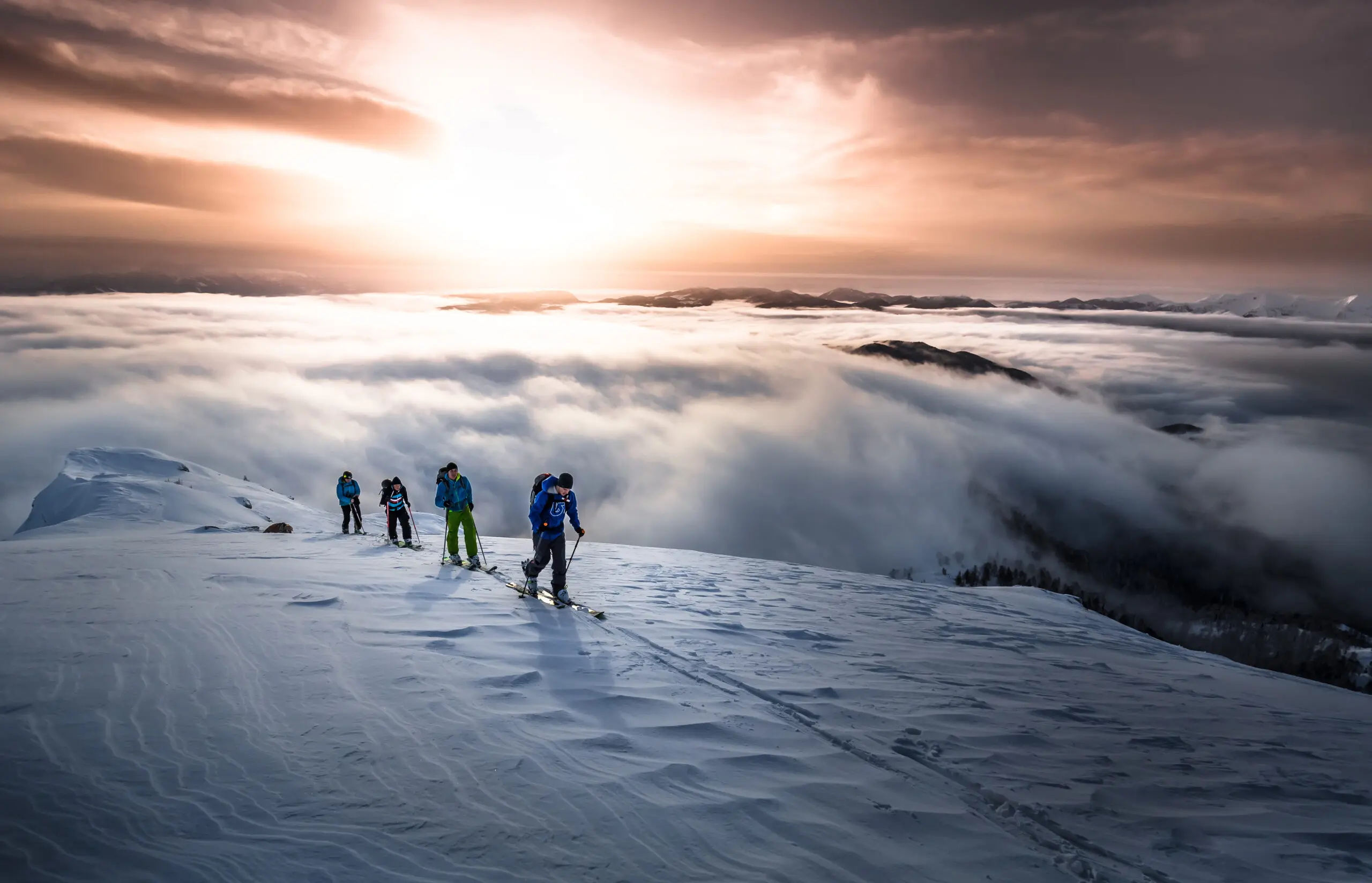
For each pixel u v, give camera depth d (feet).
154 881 12.57
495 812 15.55
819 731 21.61
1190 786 20.54
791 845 15.17
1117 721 26.20
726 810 16.35
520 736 19.39
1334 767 23.82
